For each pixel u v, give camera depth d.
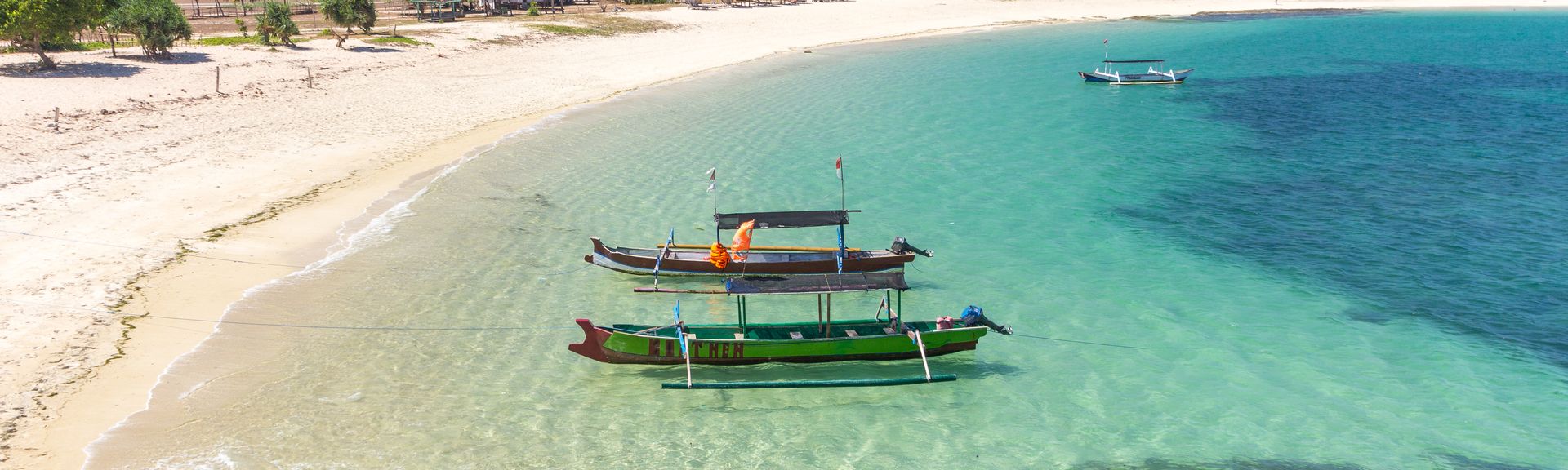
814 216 29.00
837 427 20.98
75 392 20.11
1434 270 30.53
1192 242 33.72
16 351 21.56
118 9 56.94
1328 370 23.72
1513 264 30.97
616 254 29.25
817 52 83.94
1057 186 41.03
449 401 21.31
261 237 30.62
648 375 23.33
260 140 42.78
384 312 25.97
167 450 18.47
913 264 31.36
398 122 48.34
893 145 48.31
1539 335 25.62
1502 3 135.50
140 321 23.77
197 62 57.75
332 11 69.12
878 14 112.44
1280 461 19.75
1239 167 44.34
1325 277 30.14
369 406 20.84
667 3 116.00
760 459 19.50
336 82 56.88
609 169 41.78
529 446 19.61
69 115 43.53
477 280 28.72
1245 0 135.62
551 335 25.27
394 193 36.25
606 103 56.22
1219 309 27.61
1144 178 42.44
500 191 37.53
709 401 22.02
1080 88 67.00
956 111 57.78
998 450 20.16
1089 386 23.02
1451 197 38.78
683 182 40.16
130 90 49.31
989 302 28.22
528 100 56.19
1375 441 20.52
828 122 53.53
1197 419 21.45
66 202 32.19
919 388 22.94
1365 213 36.84
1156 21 114.38
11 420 18.78
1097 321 26.83
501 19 90.75
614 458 19.34
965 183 41.34
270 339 23.73
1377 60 82.25
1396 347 25.02
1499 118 55.47
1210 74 74.38
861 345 23.69
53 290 25.02
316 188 36.16
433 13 90.19
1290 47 91.81
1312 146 48.66
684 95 60.28
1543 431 20.86
